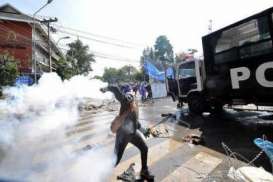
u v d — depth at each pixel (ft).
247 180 10.78
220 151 17.79
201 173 13.76
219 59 28.84
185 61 37.68
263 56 23.76
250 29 24.85
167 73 42.60
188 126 27.86
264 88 23.97
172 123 30.19
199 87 34.45
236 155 16.65
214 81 29.81
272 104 23.84
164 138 22.27
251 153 16.97
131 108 12.04
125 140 12.16
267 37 23.24
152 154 17.65
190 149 18.60
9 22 91.86
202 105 35.40
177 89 40.45
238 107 35.14
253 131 24.03
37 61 89.81
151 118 34.96
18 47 91.35
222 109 36.04
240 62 26.12
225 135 22.79
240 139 21.04
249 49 25.09
